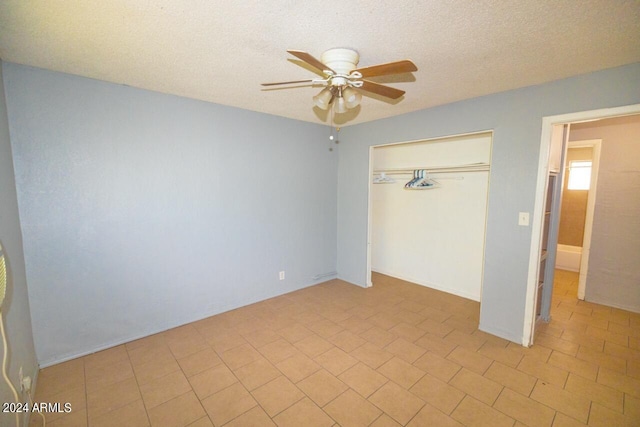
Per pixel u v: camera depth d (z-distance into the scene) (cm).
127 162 253
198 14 144
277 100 290
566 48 178
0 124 182
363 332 285
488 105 266
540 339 272
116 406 191
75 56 192
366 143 385
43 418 180
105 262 249
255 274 352
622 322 306
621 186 329
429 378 218
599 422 178
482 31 159
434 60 196
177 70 216
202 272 307
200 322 304
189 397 199
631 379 216
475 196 358
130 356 244
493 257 274
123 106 248
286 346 261
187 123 284
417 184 390
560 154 286
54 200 222
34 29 158
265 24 154
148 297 274
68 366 230
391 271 458
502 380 216
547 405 192
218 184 310
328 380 217
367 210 395
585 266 360
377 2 133
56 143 221
